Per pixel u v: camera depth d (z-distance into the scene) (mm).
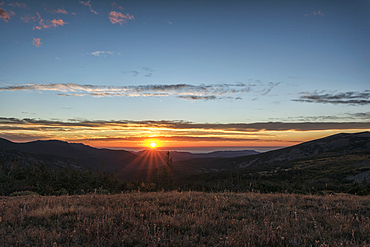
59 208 7691
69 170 70688
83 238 5215
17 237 5145
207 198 11180
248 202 10195
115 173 83375
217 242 5266
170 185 84938
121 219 6789
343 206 9406
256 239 5328
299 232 5996
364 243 5102
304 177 103188
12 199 11500
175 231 5922
